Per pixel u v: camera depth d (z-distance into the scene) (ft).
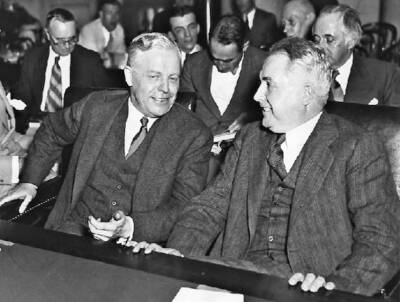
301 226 6.09
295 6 16.28
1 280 4.61
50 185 8.42
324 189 6.10
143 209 7.30
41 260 4.89
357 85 11.44
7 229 5.46
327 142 6.22
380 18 18.39
